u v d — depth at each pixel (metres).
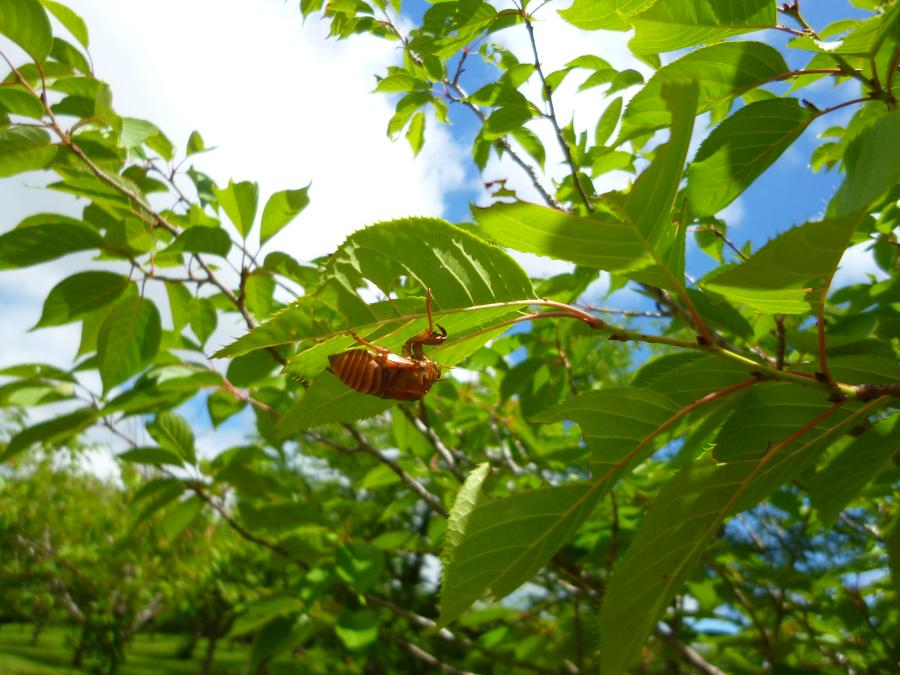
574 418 1.62
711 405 1.71
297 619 4.20
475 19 3.11
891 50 1.88
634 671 4.51
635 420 1.60
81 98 3.41
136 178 3.68
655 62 3.20
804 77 2.50
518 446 5.16
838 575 3.87
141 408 3.87
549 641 4.87
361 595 3.65
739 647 4.68
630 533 4.15
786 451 1.61
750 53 1.97
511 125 3.18
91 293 3.14
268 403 4.05
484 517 1.61
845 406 1.60
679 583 1.62
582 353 3.99
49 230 3.02
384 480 4.27
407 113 3.65
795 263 1.22
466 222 2.78
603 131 3.40
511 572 1.63
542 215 1.32
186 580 9.80
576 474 5.05
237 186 3.12
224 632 10.63
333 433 7.17
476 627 5.90
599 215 1.32
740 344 2.84
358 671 5.57
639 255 1.39
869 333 2.47
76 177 3.19
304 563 4.34
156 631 12.95
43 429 3.46
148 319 3.23
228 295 3.34
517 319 1.60
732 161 2.04
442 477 3.97
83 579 11.03
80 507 12.48
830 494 1.69
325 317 1.52
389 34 3.82
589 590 3.83
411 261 1.49
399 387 1.65
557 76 3.34
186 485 4.02
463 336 1.67
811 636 4.23
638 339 1.55
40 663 13.39
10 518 11.28
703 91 2.06
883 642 3.85
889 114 1.19
